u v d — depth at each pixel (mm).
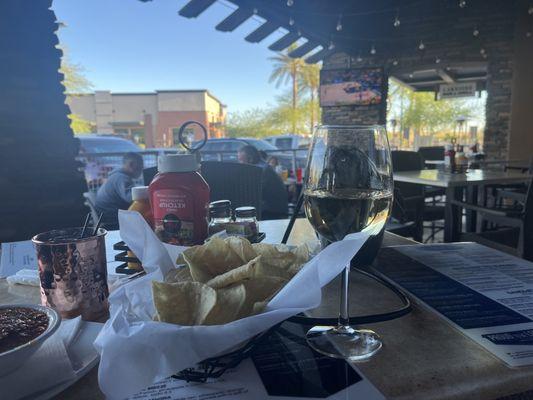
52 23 2391
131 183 3115
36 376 403
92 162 5789
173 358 363
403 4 5789
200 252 557
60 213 2451
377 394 387
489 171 3428
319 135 615
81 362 442
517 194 2947
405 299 609
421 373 420
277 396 388
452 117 19344
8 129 2248
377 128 599
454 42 6285
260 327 380
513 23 5914
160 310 426
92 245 580
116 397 353
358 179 579
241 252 561
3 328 429
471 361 443
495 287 662
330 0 5316
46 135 2395
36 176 2359
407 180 2898
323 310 593
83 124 23625
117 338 367
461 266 777
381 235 768
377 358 451
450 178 2779
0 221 2244
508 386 404
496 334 500
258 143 9062
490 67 6098
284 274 500
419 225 3074
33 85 2326
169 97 27875
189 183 760
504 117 6070
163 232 774
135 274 729
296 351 471
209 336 371
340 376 418
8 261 876
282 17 4852
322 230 589
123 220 584
